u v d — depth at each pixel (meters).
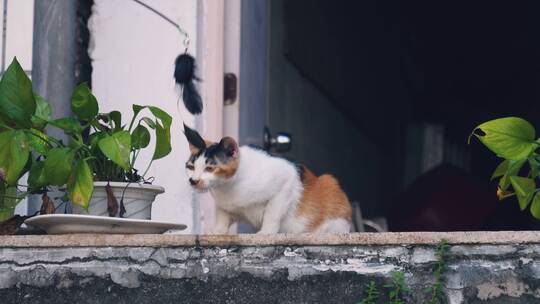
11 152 4.38
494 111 14.43
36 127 4.60
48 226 4.37
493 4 12.93
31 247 4.20
